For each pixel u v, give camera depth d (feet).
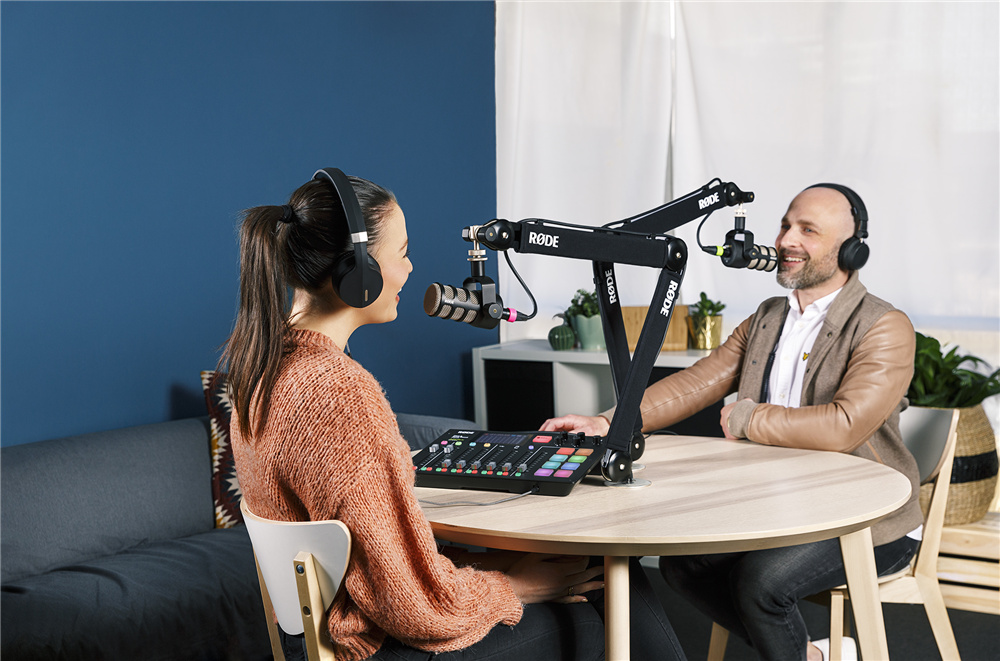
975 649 7.88
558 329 11.59
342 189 3.68
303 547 3.46
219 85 9.05
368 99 10.87
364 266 3.65
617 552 3.95
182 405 8.77
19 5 7.33
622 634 4.10
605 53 12.19
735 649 8.17
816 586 5.55
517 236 4.27
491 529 4.09
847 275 6.88
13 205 7.32
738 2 11.20
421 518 3.54
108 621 5.76
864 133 10.56
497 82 13.07
